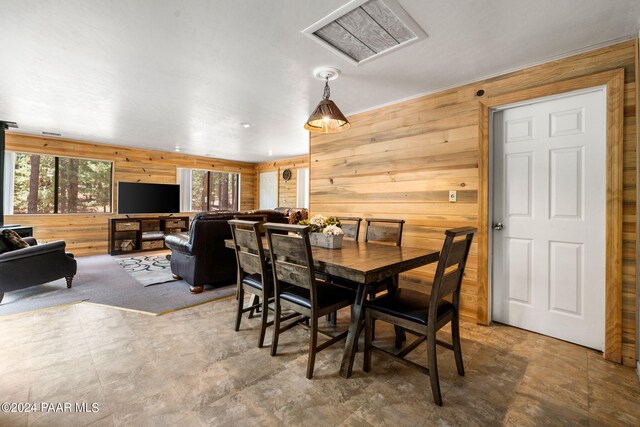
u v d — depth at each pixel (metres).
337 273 1.71
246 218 3.64
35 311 2.79
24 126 4.47
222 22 1.87
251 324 2.55
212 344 2.18
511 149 2.55
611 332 2.02
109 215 5.97
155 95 3.12
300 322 2.26
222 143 5.77
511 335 2.39
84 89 2.96
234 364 1.92
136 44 2.12
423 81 2.71
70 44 2.11
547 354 2.09
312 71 2.54
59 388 1.66
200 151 6.70
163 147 6.21
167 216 6.72
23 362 1.92
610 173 2.04
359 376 1.80
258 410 1.50
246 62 2.39
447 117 2.83
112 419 1.43
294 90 2.97
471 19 1.82
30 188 5.23
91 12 1.76
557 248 2.33
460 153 2.74
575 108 2.24
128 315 2.72
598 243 2.15
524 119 2.48
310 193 4.12
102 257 5.52
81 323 2.53
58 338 2.25
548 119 2.36
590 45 2.09
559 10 1.73
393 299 1.85
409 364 1.64
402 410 1.51
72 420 1.42
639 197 1.88
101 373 1.80
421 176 3.00
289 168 7.70
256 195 8.64
